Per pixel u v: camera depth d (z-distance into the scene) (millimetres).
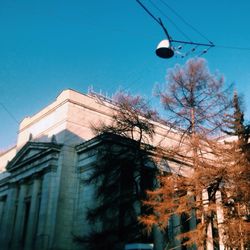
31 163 37469
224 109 23609
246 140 24719
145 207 25078
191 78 23859
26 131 44062
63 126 35750
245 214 21516
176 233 28062
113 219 26422
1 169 51344
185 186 20828
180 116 23328
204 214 20812
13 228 37750
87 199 31062
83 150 33688
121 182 27734
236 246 21188
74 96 37469
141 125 28406
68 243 30656
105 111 39031
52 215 31422
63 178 32938
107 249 25031
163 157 23906
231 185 20875
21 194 37875
